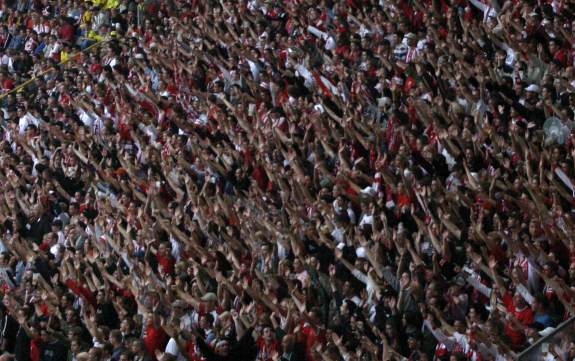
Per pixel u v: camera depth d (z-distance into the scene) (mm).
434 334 76562
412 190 88688
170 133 110188
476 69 97188
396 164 90688
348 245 87000
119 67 123562
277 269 88875
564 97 92062
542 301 75562
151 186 103438
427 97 98375
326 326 82125
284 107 104062
